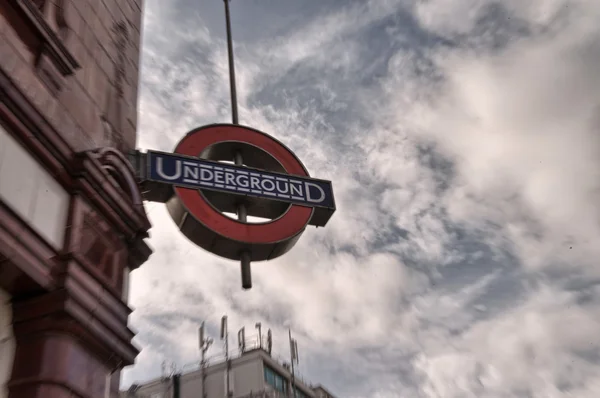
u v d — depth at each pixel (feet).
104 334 24.09
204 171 32.35
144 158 31.45
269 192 33.55
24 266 21.45
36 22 25.54
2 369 21.09
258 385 90.68
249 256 31.58
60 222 24.48
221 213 31.22
